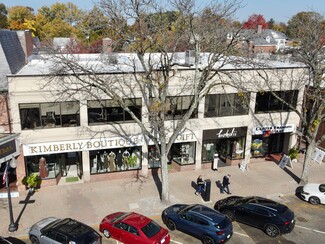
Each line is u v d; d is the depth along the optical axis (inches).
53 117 862.5
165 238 631.2
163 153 796.6
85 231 614.9
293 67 1039.0
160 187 920.9
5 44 899.4
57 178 925.8
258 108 1058.7
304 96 1018.7
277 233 692.7
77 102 869.8
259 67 959.6
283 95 1071.0
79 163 963.3
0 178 887.7
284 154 1109.7
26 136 845.8
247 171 1046.4
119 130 921.5
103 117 904.9
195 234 676.7
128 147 963.3
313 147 926.4
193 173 1020.5
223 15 816.3
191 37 887.1
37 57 1165.1
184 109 967.6
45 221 676.7
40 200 837.2
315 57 920.9
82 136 893.8
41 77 816.9
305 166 941.2
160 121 763.4
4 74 852.0
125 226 645.3
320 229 734.5
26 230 702.5
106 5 733.3
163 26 772.6
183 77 932.0
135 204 823.1
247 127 1053.2
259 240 689.6
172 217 710.5
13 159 716.7
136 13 716.7
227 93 997.8
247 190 916.0
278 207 718.5
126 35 751.1
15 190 864.9
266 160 1138.7
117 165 968.9
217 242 645.3
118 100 759.1
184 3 757.9
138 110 927.7
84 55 1220.5
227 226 658.8
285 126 1098.7
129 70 945.5
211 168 1059.3
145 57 1137.4
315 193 842.8
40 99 833.5
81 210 791.7
